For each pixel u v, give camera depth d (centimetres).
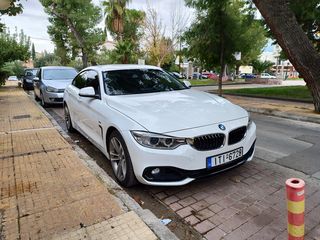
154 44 3322
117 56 2584
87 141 598
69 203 304
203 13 1479
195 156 318
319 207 313
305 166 434
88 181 357
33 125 701
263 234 267
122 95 436
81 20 3116
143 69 523
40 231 256
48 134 604
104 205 299
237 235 267
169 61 3825
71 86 641
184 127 323
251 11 1316
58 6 3002
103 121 401
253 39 1581
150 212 290
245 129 367
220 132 332
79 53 3897
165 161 315
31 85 1988
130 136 332
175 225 287
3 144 529
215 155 329
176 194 351
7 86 2505
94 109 444
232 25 1448
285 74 5466
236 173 409
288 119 834
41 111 936
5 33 2022
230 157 344
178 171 317
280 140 588
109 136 396
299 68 831
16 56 2044
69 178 367
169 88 486
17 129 656
